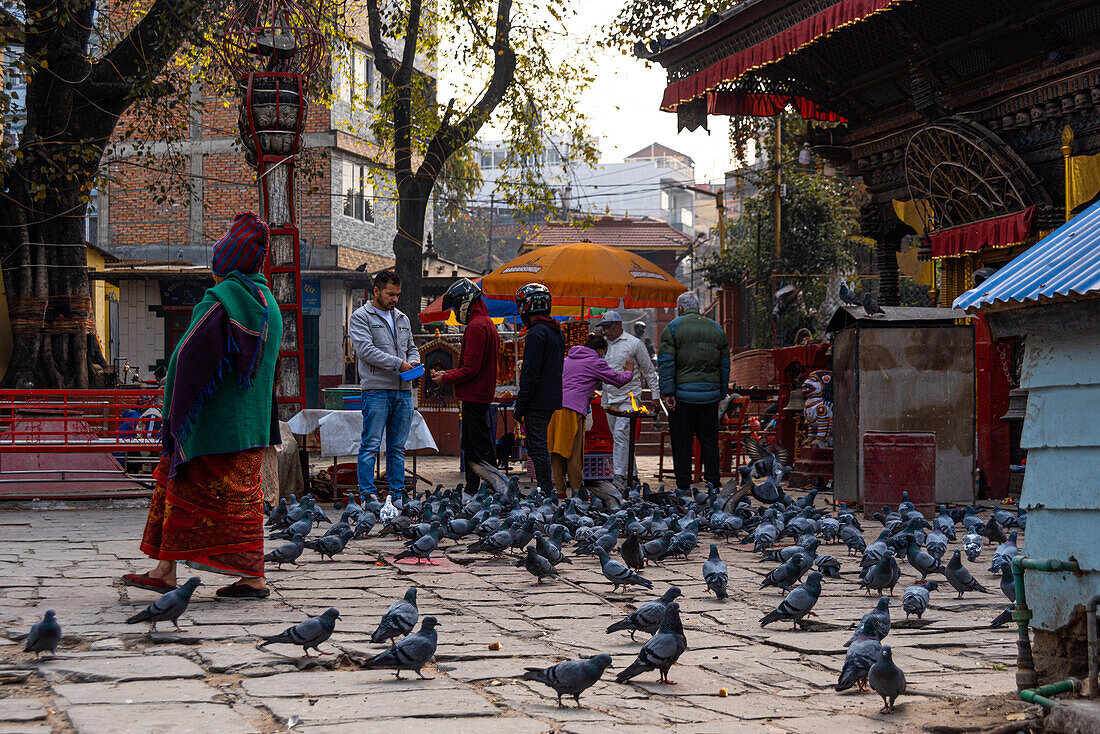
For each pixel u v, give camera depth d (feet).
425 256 127.44
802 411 57.52
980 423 45.52
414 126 86.89
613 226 189.57
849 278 119.24
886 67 56.44
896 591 25.02
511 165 89.61
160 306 116.16
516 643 18.07
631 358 47.83
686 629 20.13
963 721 13.55
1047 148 48.21
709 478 43.91
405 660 14.83
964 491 40.98
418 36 87.61
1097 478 13.64
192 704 13.39
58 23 61.41
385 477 45.11
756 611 21.95
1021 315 14.94
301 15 42.45
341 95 119.65
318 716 13.04
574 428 41.88
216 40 65.92
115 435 40.65
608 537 28.35
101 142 66.28
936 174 53.01
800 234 118.73
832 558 26.40
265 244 21.03
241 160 120.47
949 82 52.54
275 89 41.01
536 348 37.29
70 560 25.44
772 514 33.96
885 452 39.24
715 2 82.38
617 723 13.29
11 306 62.23
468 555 29.58
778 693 15.33
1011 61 48.88
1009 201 48.78
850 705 14.62
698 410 43.57
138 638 17.21
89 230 121.19
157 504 20.94
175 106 74.79
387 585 23.93
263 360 21.06
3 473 39.99
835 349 43.27
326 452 41.55
